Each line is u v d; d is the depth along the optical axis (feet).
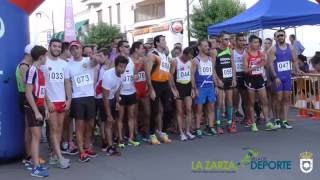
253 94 33.06
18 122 25.71
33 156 23.24
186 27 114.32
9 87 25.12
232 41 34.86
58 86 24.50
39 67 23.20
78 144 26.11
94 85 27.12
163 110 30.60
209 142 29.84
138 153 27.53
